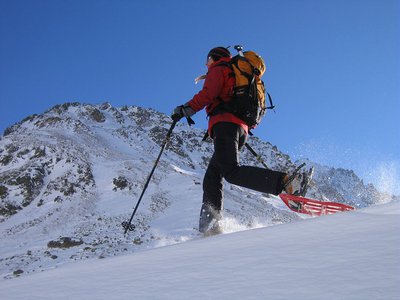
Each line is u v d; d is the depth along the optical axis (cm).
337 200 8106
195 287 179
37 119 13650
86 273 257
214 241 279
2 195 7594
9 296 228
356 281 152
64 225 6172
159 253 275
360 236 214
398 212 260
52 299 206
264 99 476
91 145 10706
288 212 7144
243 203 6869
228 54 489
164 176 8138
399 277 149
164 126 16300
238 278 181
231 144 445
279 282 166
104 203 7088
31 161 8981
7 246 5428
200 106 455
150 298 176
